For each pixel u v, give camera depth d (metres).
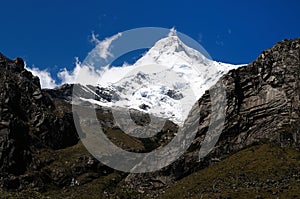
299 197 187.75
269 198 192.88
